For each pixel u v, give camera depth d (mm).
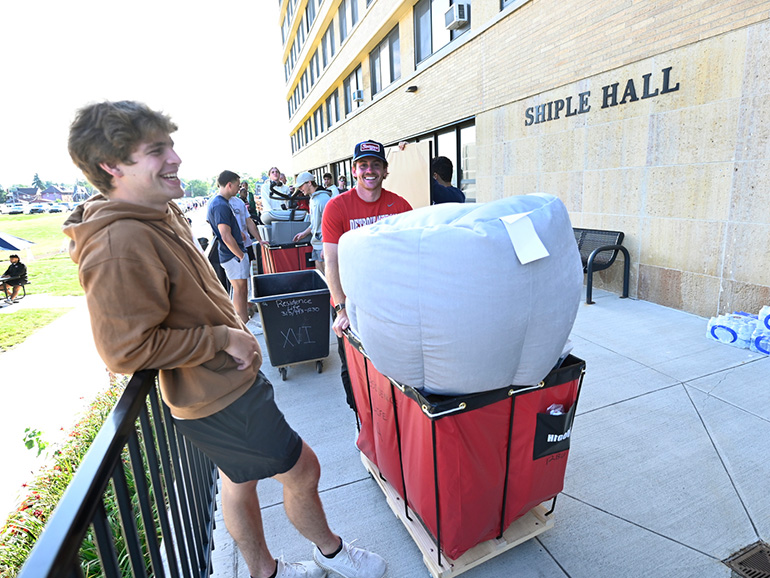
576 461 2436
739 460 2365
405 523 1889
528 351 1354
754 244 3922
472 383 1358
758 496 2119
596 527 1993
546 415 1555
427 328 1262
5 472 3717
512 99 6801
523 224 1211
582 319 4598
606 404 2973
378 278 1283
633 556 1842
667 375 3297
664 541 1905
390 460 1918
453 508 1550
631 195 5043
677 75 4324
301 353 3713
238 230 4852
